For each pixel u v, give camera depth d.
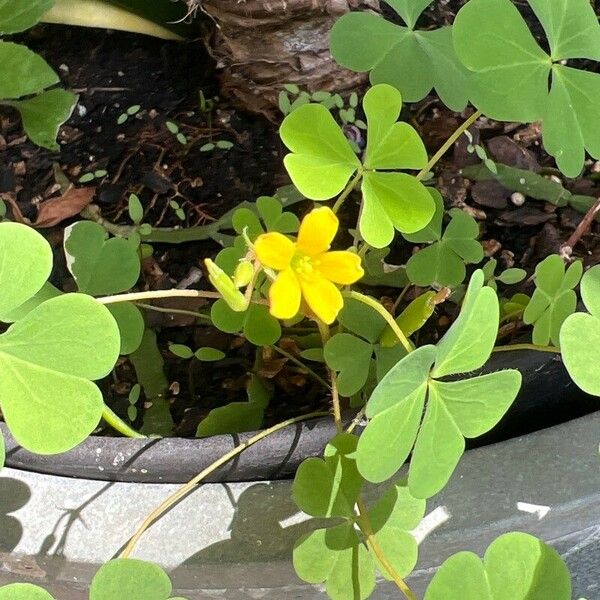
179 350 0.28
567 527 0.25
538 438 0.24
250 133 0.33
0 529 0.23
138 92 0.34
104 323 0.20
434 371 0.21
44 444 0.20
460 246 0.27
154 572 0.20
